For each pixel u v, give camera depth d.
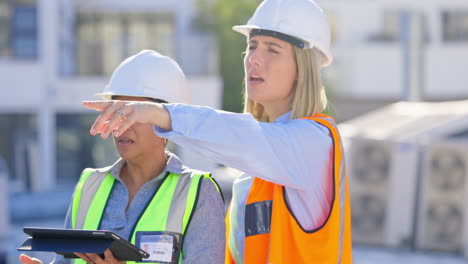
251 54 2.94
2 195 14.61
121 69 3.12
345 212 2.71
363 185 12.31
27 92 22.97
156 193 2.90
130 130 2.89
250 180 2.97
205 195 2.86
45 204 19.05
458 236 11.88
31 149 22.38
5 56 22.91
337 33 28.05
